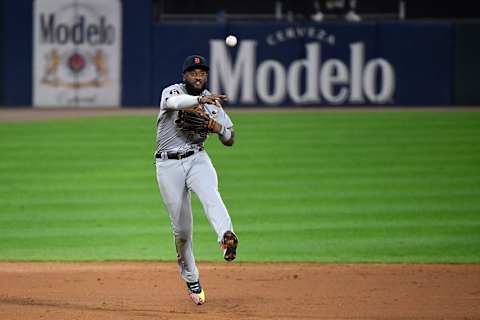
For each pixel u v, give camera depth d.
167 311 32.91
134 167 69.31
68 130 88.62
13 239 48.53
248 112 103.88
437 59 109.31
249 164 70.69
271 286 37.94
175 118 31.83
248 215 54.03
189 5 116.62
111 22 110.25
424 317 32.22
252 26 108.75
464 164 70.69
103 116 100.50
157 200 58.38
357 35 109.06
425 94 109.81
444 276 40.19
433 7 119.06
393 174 66.62
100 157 73.56
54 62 111.19
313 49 109.12
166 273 40.72
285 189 61.38
